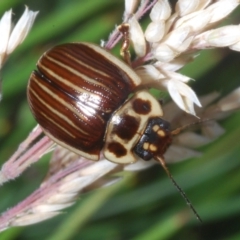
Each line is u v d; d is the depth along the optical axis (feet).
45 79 0.22
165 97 0.26
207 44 0.22
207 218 0.29
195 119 0.24
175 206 0.30
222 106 0.24
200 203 0.30
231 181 0.29
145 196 0.30
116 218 0.31
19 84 0.30
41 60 0.22
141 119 0.23
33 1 0.33
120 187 0.29
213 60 0.29
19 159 0.23
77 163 0.24
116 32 0.22
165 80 0.22
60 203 0.23
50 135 0.22
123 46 0.22
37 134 0.23
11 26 0.23
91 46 0.22
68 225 0.28
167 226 0.28
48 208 0.23
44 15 0.33
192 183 0.29
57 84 0.22
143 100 0.23
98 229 0.31
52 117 0.22
